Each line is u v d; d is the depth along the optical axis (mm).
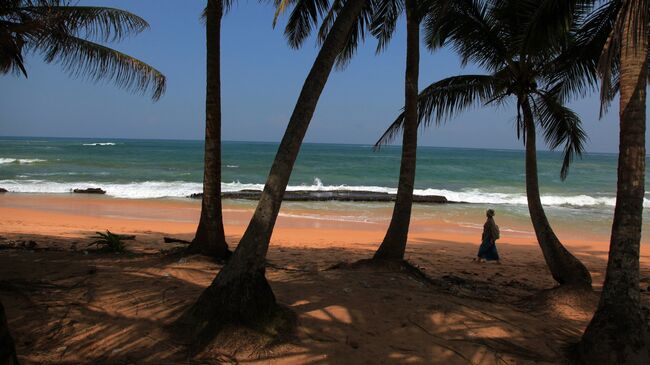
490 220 10227
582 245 13492
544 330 4836
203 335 4016
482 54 7156
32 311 4504
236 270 4246
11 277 5539
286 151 4363
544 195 27734
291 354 3887
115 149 75875
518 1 6070
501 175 42719
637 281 4090
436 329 4535
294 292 5332
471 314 5012
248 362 3766
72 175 32188
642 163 4121
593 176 43406
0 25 5871
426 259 10102
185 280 5629
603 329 4039
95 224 13969
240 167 44844
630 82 4137
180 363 3695
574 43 6582
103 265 6414
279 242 11859
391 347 4125
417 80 6770
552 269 6422
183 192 24031
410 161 6820
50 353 3764
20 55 6625
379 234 13930
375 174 40938
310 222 16672
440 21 6590
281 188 4379
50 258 6812
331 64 4418
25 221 13766
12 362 2992
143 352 3828
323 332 4293
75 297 4941
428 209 21203
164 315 4484
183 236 12125
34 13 6223
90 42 7367
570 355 4246
